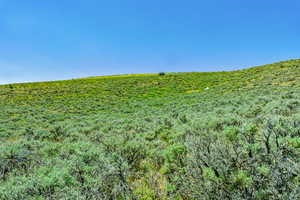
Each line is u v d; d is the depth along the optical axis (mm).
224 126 6012
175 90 34875
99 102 26875
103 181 3621
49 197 2975
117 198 3252
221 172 2977
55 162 4559
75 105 24734
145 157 5004
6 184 3457
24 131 10633
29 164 4609
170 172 3918
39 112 20484
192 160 3703
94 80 61031
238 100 14852
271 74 32125
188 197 3020
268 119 5410
